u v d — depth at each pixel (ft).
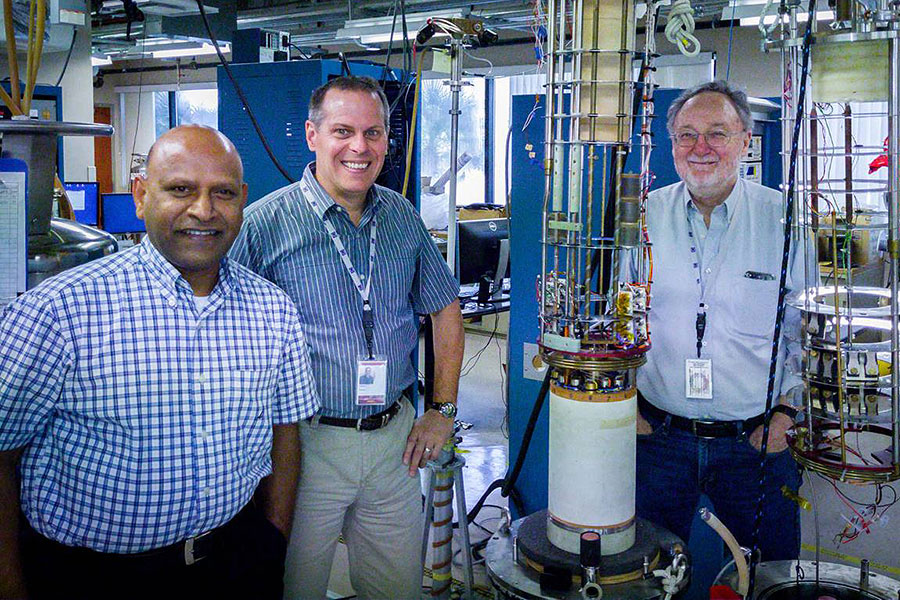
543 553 5.29
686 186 7.32
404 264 6.88
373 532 6.82
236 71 10.49
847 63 4.09
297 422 6.04
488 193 35.04
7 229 5.48
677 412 7.33
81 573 4.88
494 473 13.70
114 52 32.14
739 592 5.09
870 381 4.17
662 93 8.69
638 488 7.61
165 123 44.50
